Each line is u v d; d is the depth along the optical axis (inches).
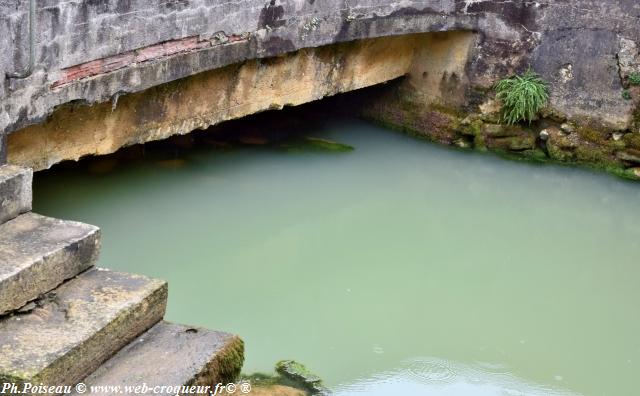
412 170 310.7
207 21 243.0
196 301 219.6
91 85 218.1
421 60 331.6
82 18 210.2
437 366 207.9
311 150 309.4
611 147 316.5
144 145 282.4
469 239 270.1
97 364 165.9
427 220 278.4
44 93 206.8
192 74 244.4
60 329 164.6
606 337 226.7
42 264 172.9
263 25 261.0
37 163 222.4
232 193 271.7
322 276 240.5
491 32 320.5
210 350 173.9
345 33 288.7
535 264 259.6
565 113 320.5
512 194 300.8
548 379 208.2
